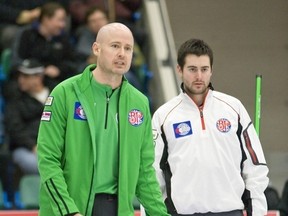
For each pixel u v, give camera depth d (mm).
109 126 11164
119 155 11156
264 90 22812
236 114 12508
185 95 12508
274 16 23422
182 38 23188
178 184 12328
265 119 22609
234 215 12344
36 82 19875
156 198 11461
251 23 23344
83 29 22109
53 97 11109
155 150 12461
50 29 21219
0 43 22766
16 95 19844
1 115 20750
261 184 12391
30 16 22766
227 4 23391
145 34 23219
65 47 21453
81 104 11086
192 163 12312
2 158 19406
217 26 23250
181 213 12336
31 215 16234
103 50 11039
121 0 23906
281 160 22281
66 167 11062
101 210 11078
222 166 12320
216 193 12289
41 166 10953
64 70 21203
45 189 10945
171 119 12477
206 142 12367
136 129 11289
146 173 11461
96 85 11172
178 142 12398
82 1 23812
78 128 11055
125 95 11297
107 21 22031
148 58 23203
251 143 12484
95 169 11023
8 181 19391
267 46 23219
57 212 10797
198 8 23375
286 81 22953
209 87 12562
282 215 14867
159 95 22141
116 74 11070
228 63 22922
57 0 24562
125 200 11141
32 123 19766
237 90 22750
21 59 20984
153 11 23609
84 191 11008
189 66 12320
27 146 19531
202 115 12445
